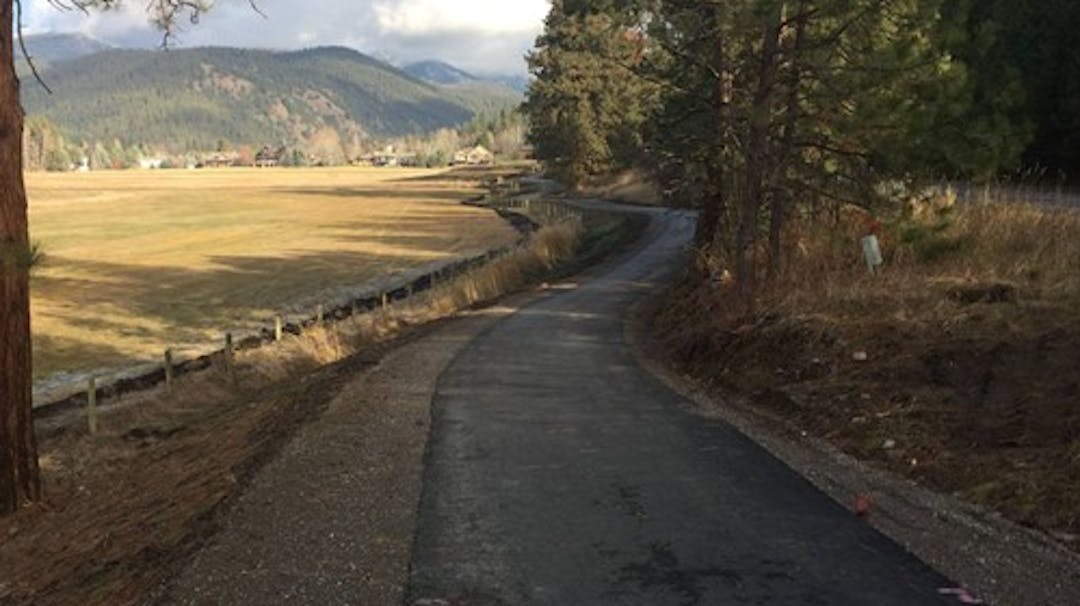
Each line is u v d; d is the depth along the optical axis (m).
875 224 14.45
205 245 54.84
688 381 13.17
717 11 14.42
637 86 27.52
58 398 20.31
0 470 10.36
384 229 63.84
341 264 44.16
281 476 8.00
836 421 9.15
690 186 21.67
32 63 10.15
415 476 7.99
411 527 6.62
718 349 13.52
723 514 6.83
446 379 13.55
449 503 7.20
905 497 7.08
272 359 21.23
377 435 9.62
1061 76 26.00
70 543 8.68
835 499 7.13
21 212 9.88
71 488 11.77
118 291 36.16
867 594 5.33
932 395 8.88
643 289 29.22
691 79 19.52
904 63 11.93
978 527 6.34
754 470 8.02
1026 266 11.21
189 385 19.62
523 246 42.19
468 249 49.59
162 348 25.56
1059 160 26.66
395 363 15.41
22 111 9.87
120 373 22.62
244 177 175.62
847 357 10.48
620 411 10.84
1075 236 11.96
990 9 28.30
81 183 150.50
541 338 18.88
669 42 16.66
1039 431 7.50
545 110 85.25
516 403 11.49
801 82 14.30
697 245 22.53
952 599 5.23
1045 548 5.91
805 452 8.55
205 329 28.34
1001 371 8.68
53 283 38.41
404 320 26.16
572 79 78.31
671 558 5.97
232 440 11.15
